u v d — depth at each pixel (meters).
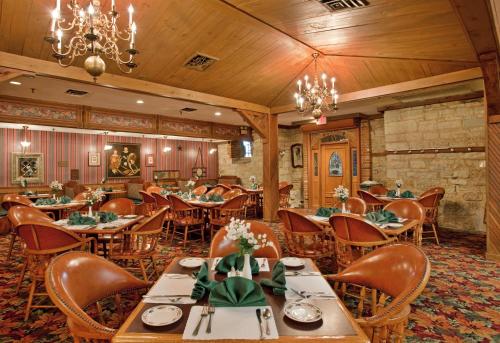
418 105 6.54
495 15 2.55
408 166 6.73
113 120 7.57
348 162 8.45
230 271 1.63
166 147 10.59
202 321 1.13
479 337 2.27
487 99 3.99
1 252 4.66
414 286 1.33
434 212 5.01
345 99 5.42
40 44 3.45
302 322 1.13
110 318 2.55
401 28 3.35
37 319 2.58
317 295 1.39
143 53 4.02
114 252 3.15
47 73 3.69
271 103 6.39
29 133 8.05
